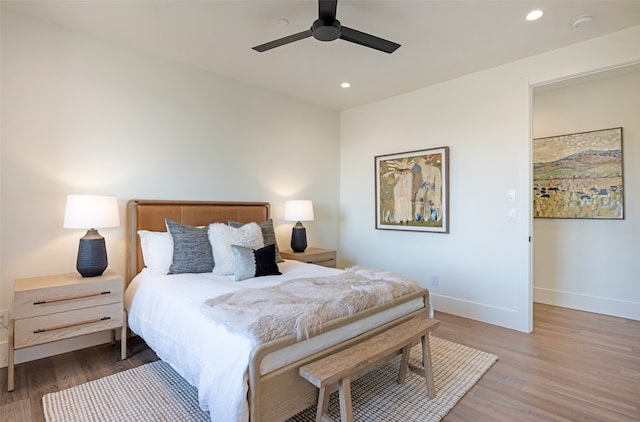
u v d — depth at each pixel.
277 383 1.53
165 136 3.16
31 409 1.89
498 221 3.30
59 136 2.59
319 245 4.62
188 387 2.13
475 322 3.39
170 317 2.06
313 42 2.80
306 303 1.86
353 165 4.71
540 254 4.14
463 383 2.20
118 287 2.47
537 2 2.22
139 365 2.44
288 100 4.20
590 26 2.53
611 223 3.65
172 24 2.55
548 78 2.97
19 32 2.42
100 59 2.78
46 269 2.54
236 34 2.69
